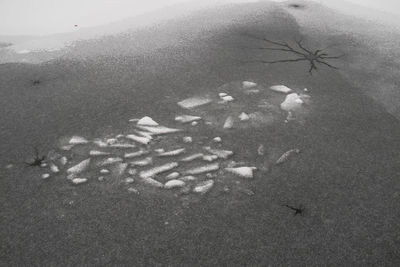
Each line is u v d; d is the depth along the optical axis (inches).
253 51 364.2
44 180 256.1
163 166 262.4
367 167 264.4
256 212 242.5
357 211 243.8
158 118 293.3
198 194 249.9
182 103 305.4
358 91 321.7
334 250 229.3
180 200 247.3
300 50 368.2
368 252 229.0
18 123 289.9
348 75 339.3
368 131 287.3
